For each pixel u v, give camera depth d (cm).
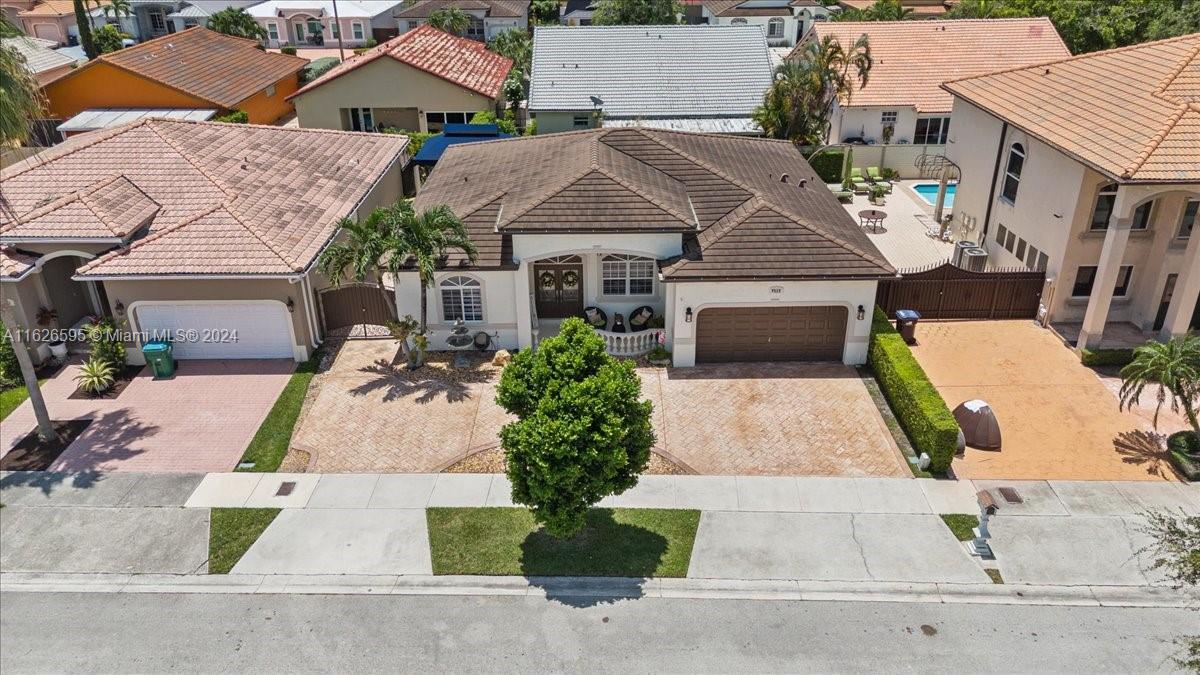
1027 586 1602
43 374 2414
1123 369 1992
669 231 2300
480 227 2462
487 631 1520
